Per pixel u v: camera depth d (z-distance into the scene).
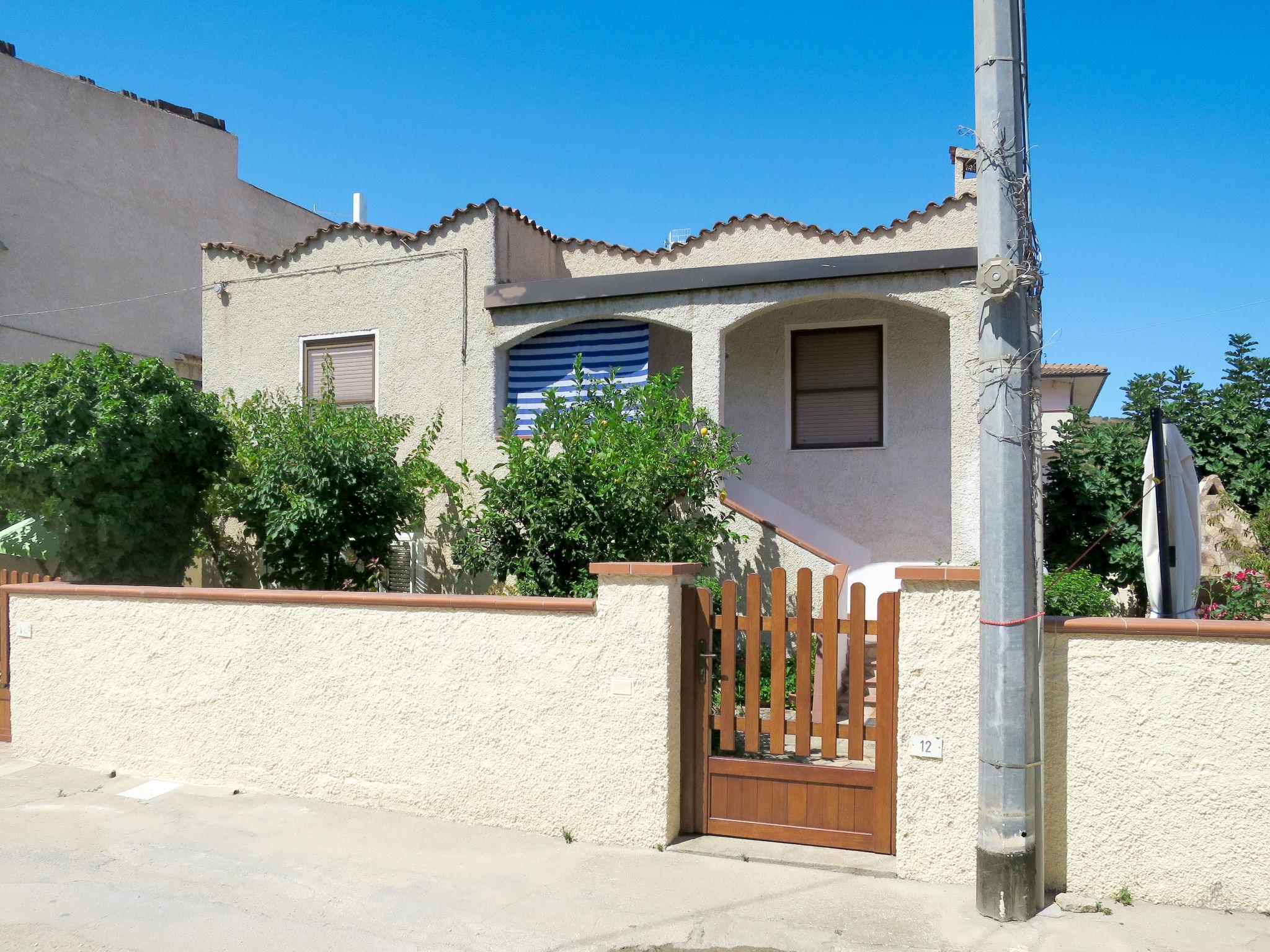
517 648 6.51
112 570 9.87
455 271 12.67
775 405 12.73
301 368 13.71
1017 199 5.20
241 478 11.34
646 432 9.49
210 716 7.57
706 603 6.30
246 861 5.97
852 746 5.95
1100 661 5.25
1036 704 5.12
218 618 7.58
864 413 12.41
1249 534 10.38
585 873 5.70
